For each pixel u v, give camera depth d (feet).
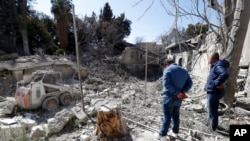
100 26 95.30
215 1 17.93
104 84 44.60
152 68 81.20
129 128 16.05
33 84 23.04
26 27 66.85
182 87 12.70
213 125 15.16
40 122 20.04
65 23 76.54
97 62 69.26
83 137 14.51
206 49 30.12
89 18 93.71
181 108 21.76
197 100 25.26
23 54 61.72
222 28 20.17
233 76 20.97
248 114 19.60
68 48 80.02
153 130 15.52
